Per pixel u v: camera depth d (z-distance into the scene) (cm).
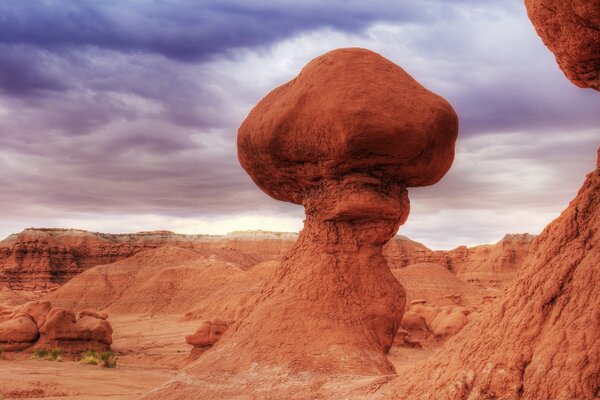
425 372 830
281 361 1252
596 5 723
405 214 1439
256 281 7856
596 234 731
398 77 1345
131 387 2339
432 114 1318
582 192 809
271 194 1593
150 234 14088
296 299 1348
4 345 3650
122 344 4956
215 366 1318
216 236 14550
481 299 7038
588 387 610
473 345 768
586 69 835
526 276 778
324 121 1316
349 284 1364
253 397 1173
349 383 1102
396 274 7681
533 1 826
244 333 1364
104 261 13075
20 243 12588
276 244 13750
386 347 1369
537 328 700
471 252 12475
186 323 7031
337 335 1284
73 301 9369
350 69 1335
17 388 2159
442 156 1376
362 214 1371
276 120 1403
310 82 1370
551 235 801
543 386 643
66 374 2625
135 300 9044
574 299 689
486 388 698
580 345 640
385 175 1381
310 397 1105
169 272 9500
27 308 3922
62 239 13212
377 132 1274
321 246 1400
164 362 3556
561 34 813
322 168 1384
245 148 1542
